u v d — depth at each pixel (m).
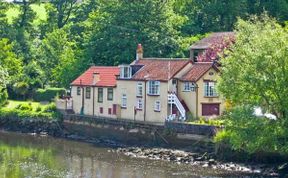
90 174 77.00
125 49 124.75
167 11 130.38
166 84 97.69
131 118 103.50
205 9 145.12
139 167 81.19
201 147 87.62
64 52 143.12
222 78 78.19
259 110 79.12
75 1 183.00
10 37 162.62
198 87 96.69
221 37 115.56
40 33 174.88
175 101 97.06
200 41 118.56
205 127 87.69
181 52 126.12
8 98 137.12
